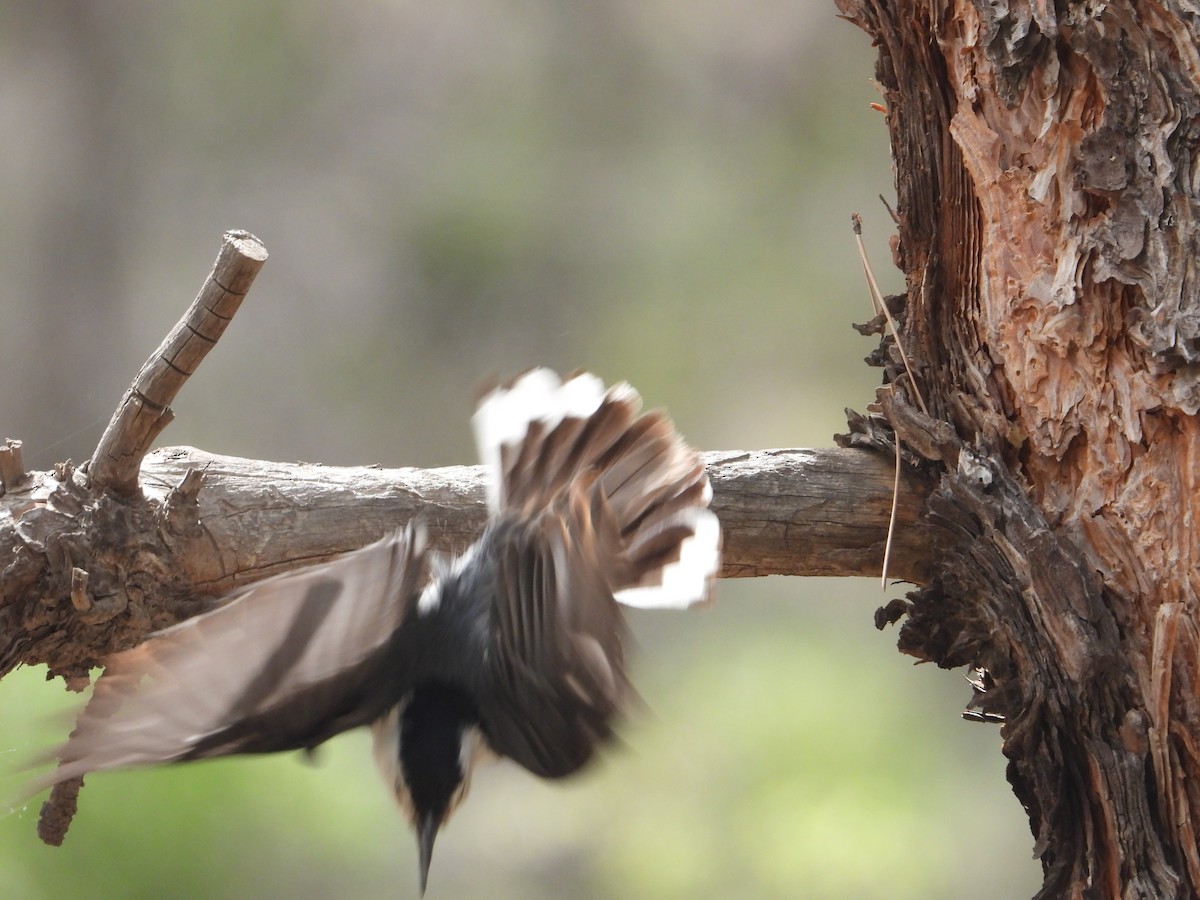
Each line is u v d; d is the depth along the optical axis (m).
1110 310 5.74
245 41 19.91
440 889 16.52
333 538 6.16
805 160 19.56
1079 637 5.72
